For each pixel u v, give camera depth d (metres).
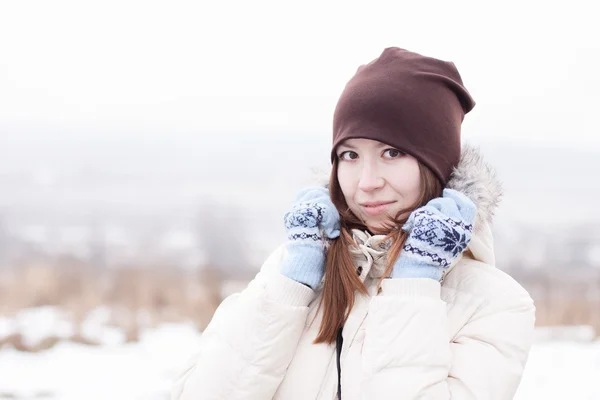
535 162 22.94
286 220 1.90
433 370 1.62
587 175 21.36
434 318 1.65
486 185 1.78
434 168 1.78
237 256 12.41
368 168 1.77
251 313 1.79
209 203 17.86
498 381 1.66
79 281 9.69
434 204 1.74
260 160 26.27
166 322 7.72
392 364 1.64
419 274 1.70
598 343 6.90
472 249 1.85
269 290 1.82
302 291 1.81
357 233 1.82
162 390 4.81
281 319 1.77
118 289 9.32
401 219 1.79
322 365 1.78
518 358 1.70
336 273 1.82
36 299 8.68
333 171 1.91
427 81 1.82
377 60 1.88
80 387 4.89
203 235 14.34
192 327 7.45
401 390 1.60
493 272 1.84
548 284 10.43
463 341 1.73
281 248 2.11
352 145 1.80
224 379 1.76
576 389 5.07
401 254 1.74
